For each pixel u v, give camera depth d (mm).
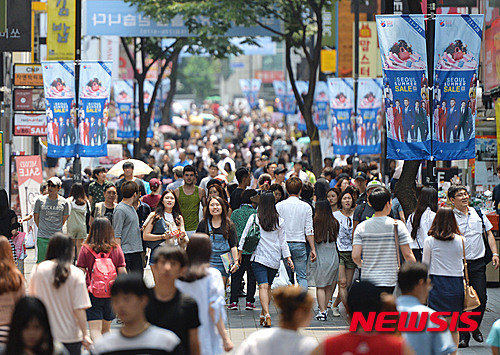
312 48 88562
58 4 44812
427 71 32281
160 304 16484
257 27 66312
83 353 21719
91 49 91250
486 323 29766
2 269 18203
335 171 53844
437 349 16031
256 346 13984
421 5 38688
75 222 35531
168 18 62500
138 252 29859
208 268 18141
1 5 36719
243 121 144750
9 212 31922
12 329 13836
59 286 18375
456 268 23547
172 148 92812
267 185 36469
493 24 44812
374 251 23266
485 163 45938
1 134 36750
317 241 30281
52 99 40375
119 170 44156
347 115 59281
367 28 60625
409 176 35531
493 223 37375
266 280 29234
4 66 46406
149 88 87750
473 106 32344
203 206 34750
